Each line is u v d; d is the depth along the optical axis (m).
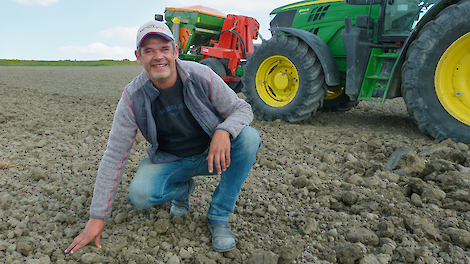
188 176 1.99
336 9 4.41
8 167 2.73
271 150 3.32
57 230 1.90
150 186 1.76
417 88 3.30
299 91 4.19
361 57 3.77
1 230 1.85
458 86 3.21
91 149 3.31
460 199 2.15
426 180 2.53
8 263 1.61
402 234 1.86
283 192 2.39
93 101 5.80
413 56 3.29
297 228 1.98
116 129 1.70
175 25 7.96
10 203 2.16
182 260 1.71
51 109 5.04
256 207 2.21
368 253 1.76
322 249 1.78
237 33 6.73
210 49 7.05
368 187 2.40
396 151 2.86
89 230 1.71
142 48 1.52
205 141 1.88
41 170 2.59
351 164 2.78
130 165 2.85
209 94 1.74
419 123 3.38
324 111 5.46
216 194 1.91
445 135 3.23
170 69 1.57
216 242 1.76
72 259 1.66
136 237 1.85
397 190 2.35
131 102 1.65
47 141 3.48
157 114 1.73
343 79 4.58
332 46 4.47
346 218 2.04
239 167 1.83
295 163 2.97
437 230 1.87
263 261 1.66
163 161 1.85
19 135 3.62
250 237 1.90
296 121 4.33
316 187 2.38
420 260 1.66
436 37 3.15
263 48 4.47
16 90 6.70
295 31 4.16
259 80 4.62
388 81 3.57
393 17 3.72
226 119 1.76
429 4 3.64
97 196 1.70
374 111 5.34
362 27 3.89
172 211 2.08
